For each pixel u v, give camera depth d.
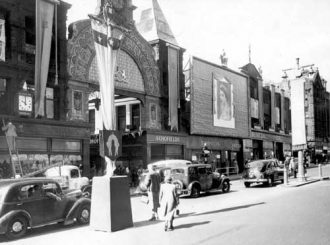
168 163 24.05
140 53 32.72
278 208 15.31
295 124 28.38
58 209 12.75
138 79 32.66
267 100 56.19
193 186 21.48
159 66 34.91
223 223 12.42
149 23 36.06
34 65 24.59
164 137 34.66
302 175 28.80
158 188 13.97
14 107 23.12
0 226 10.95
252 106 50.88
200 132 38.84
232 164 45.84
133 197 23.20
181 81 37.72
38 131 23.94
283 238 9.83
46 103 25.34
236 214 14.25
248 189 25.61
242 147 47.50
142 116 33.19
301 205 15.90
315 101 71.12
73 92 26.97
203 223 12.61
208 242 9.70
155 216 13.84
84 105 27.69
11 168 22.34
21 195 11.74
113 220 11.85
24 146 23.34
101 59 14.11
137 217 14.88
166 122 35.81
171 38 36.69
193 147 38.66
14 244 10.61
